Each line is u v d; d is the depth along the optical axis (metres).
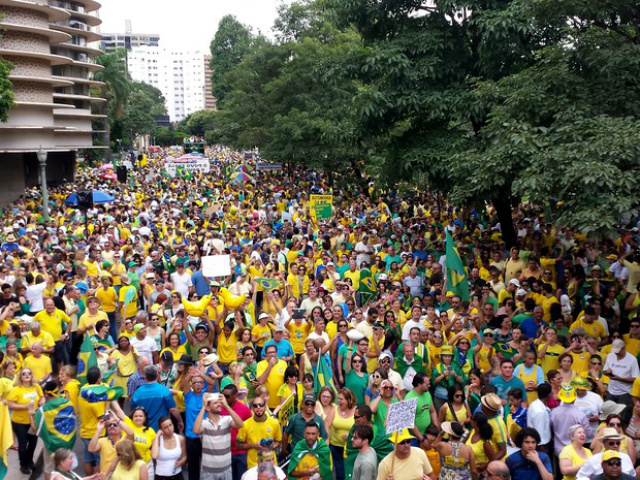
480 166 15.93
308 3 49.94
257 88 48.38
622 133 13.51
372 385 9.84
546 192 13.98
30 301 15.20
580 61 16.16
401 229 23.23
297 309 13.20
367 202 32.78
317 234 23.55
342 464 9.37
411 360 10.92
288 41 50.19
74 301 14.22
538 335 12.46
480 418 8.23
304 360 11.30
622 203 12.73
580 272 15.92
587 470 7.52
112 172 60.06
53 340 12.49
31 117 42.88
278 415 9.54
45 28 44.19
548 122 16.06
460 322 12.09
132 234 23.86
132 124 116.44
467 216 23.48
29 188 50.97
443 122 21.25
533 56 19.61
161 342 12.38
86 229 25.73
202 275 16.27
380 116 20.41
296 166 58.50
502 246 18.84
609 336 12.55
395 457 7.77
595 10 14.95
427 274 17.39
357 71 21.88
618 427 8.05
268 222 27.69
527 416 9.09
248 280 17.64
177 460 8.73
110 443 8.63
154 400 9.54
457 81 20.69
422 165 20.25
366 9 22.16
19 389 10.33
